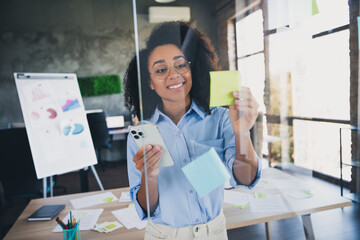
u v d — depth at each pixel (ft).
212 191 2.49
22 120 17.88
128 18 18.98
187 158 2.36
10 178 8.39
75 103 9.50
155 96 2.25
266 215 2.53
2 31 17.39
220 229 2.56
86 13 18.45
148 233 2.87
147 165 2.36
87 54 18.69
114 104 19.31
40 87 8.81
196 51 2.19
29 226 4.68
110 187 14.05
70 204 5.52
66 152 8.83
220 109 2.28
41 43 17.99
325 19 2.38
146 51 2.17
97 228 4.41
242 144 2.38
